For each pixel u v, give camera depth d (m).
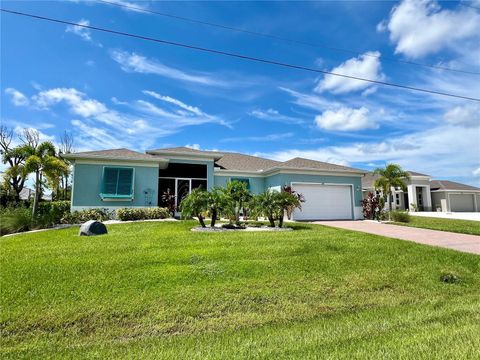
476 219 21.42
